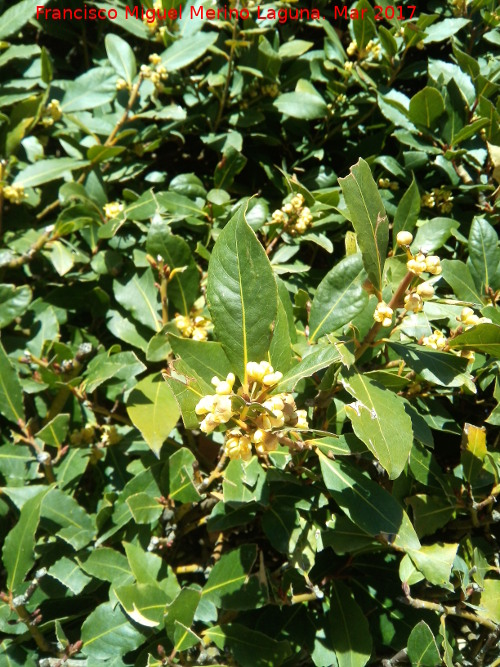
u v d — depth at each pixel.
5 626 0.37
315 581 0.40
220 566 0.37
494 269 0.41
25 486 0.39
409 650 0.35
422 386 0.41
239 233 0.29
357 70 0.50
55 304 0.45
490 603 0.37
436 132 0.48
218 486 0.41
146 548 0.39
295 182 0.44
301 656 0.40
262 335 0.29
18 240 0.45
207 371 0.30
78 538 0.37
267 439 0.27
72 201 0.47
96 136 0.48
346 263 0.36
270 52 0.48
